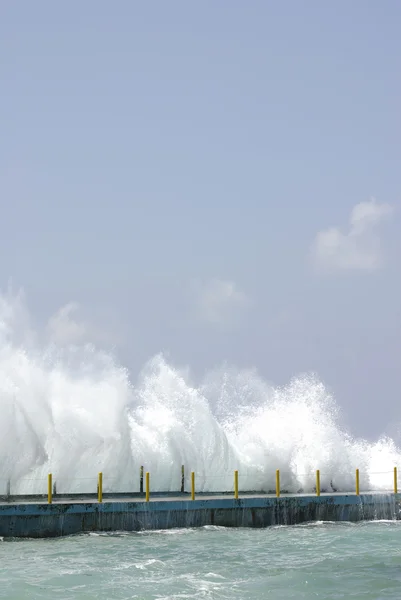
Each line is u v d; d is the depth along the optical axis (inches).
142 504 2297.0
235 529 2372.0
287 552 2030.0
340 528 2442.2
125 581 1675.7
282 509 2492.6
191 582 1680.6
